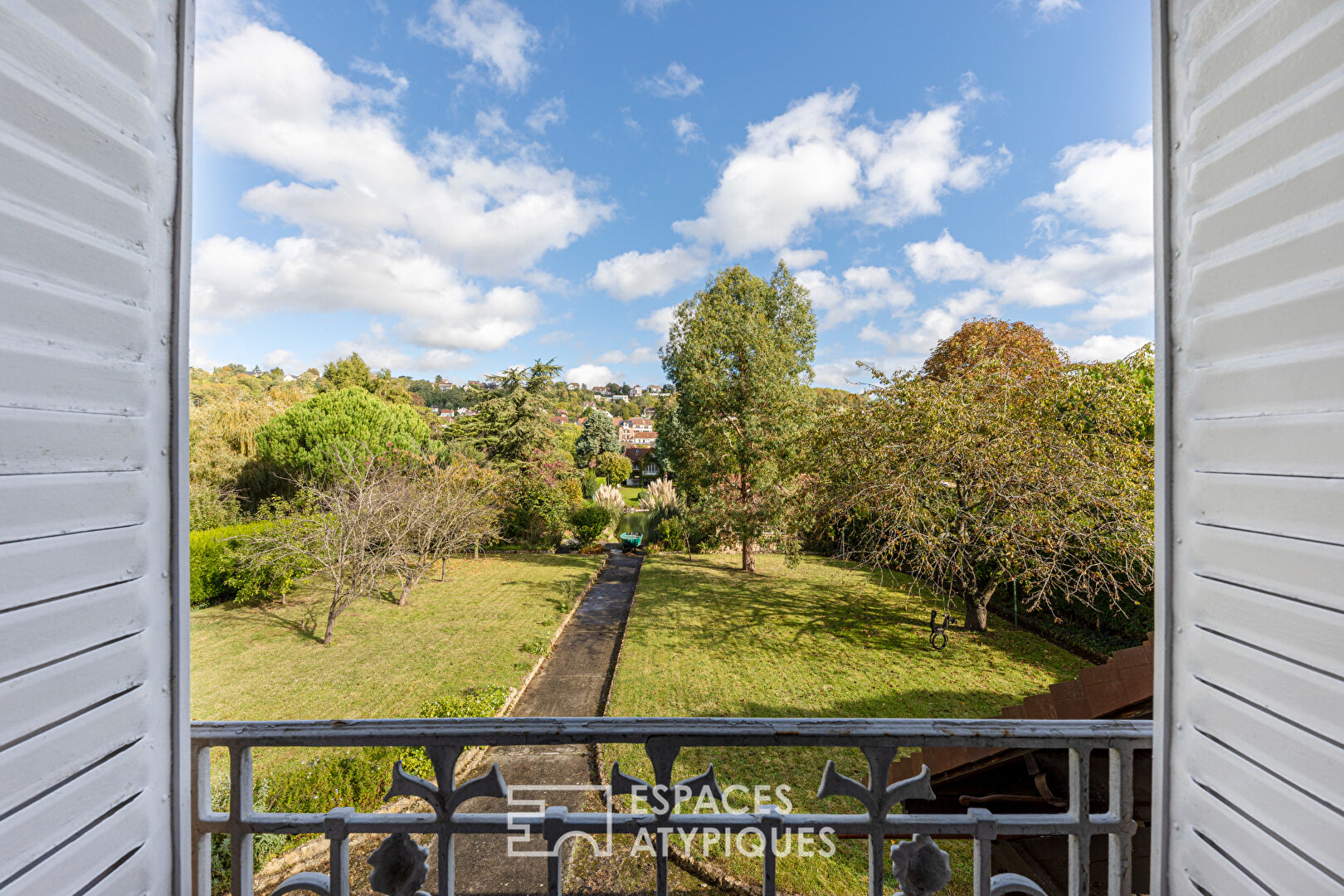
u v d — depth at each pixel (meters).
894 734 1.06
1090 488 7.33
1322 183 0.78
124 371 0.94
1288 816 0.85
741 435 14.15
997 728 1.08
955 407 8.00
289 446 16.95
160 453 1.01
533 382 19.58
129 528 0.95
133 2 0.95
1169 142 1.06
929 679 7.38
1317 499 0.80
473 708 6.40
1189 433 1.03
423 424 20.03
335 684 7.35
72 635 0.85
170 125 1.03
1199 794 1.01
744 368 14.65
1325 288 0.77
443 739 1.06
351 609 10.90
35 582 0.79
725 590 12.50
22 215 0.77
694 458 15.19
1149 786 1.79
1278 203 0.84
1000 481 7.70
